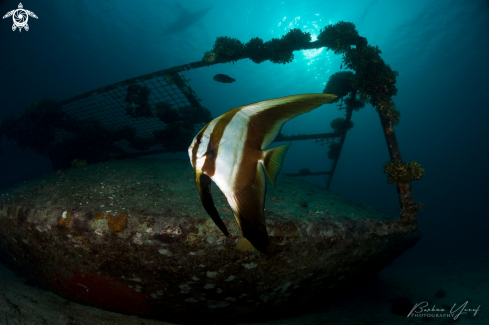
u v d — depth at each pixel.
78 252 3.40
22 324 2.86
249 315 4.02
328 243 3.73
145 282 3.40
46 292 4.23
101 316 3.73
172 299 3.56
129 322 3.74
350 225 4.04
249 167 0.57
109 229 3.20
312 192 5.87
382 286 9.43
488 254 16.81
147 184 4.80
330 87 7.88
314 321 4.63
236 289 3.51
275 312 4.21
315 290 4.17
